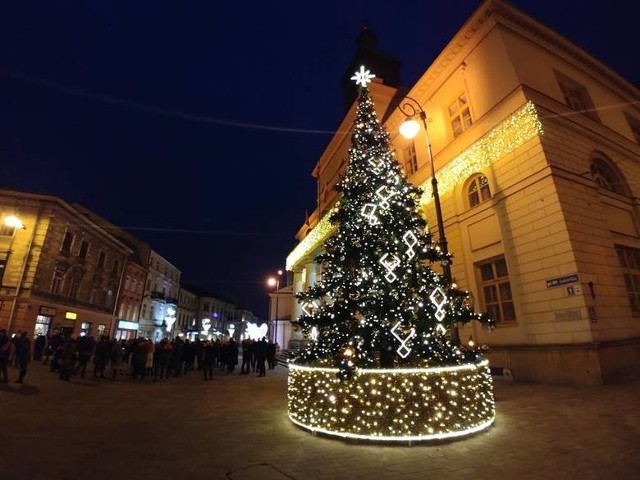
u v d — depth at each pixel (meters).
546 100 12.74
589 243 10.94
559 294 10.59
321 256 7.98
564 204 11.02
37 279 23.38
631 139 15.80
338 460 4.69
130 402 8.76
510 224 12.32
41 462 4.39
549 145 11.82
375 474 4.21
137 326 40.72
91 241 30.06
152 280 46.25
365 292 6.97
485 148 13.55
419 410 5.50
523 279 11.67
